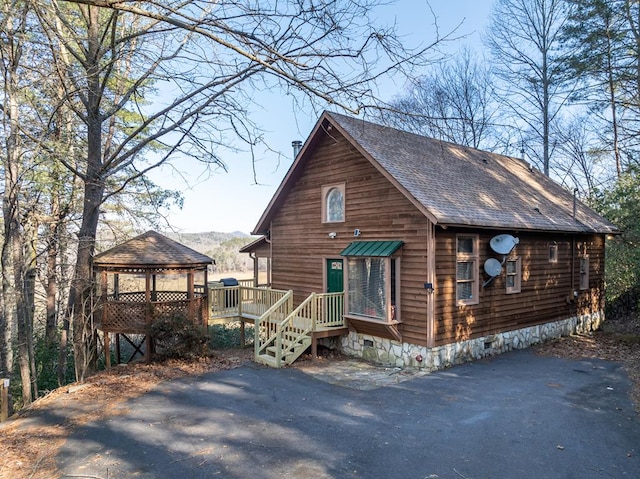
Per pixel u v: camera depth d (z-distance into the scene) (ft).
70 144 39.70
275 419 24.40
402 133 47.32
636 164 54.03
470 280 37.70
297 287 47.91
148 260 39.65
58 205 49.42
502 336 40.37
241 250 56.95
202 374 34.73
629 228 52.21
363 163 40.14
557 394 28.12
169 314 40.19
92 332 36.81
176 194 52.65
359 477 17.62
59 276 50.06
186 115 28.30
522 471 17.98
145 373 35.04
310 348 43.47
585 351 40.91
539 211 44.50
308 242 46.47
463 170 45.88
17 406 41.70
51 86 33.47
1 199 43.42
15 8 28.91
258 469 18.47
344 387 30.68
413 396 28.25
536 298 44.14
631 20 48.44
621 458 19.10
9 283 39.01
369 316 37.86
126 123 52.49
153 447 20.92
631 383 30.50
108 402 28.02
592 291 52.80
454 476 17.62
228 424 23.72
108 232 55.31
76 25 36.86
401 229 36.52
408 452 19.86
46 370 50.55
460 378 32.17
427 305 34.37
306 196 46.85
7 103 34.50
